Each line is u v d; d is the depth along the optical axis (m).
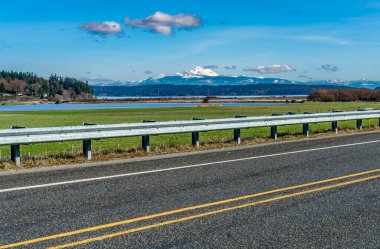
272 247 5.05
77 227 5.72
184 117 39.81
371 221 6.09
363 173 9.66
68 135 11.23
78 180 8.85
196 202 7.05
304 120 18.30
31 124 31.28
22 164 10.66
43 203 6.96
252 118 16.05
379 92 113.44
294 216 6.30
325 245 5.13
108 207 6.73
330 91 118.88
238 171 9.92
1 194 7.59
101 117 41.62
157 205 6.86
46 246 5.01
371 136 18.50
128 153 12.67
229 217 6.22
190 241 5.22
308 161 11.44
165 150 13.48
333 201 7.18
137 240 5.23
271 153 13.06
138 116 43.09
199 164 10.94
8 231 5.55
